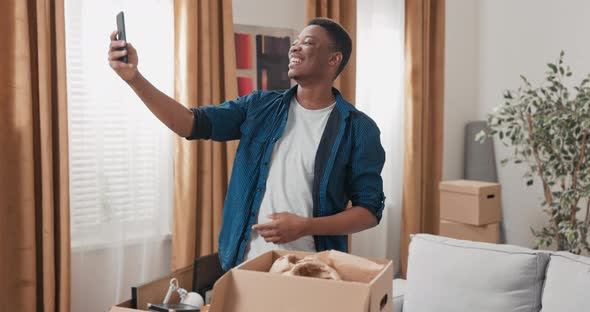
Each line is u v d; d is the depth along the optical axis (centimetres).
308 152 160
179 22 292
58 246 265
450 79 447
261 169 162
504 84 438
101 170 281
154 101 146
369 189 162
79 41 273
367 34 388
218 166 309
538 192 412
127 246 297
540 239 358
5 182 247
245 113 169
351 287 85
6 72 244
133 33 289
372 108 397
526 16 420
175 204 299
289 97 168
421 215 415
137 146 294
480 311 211
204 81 299
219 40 314
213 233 311
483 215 372
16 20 243
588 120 312
